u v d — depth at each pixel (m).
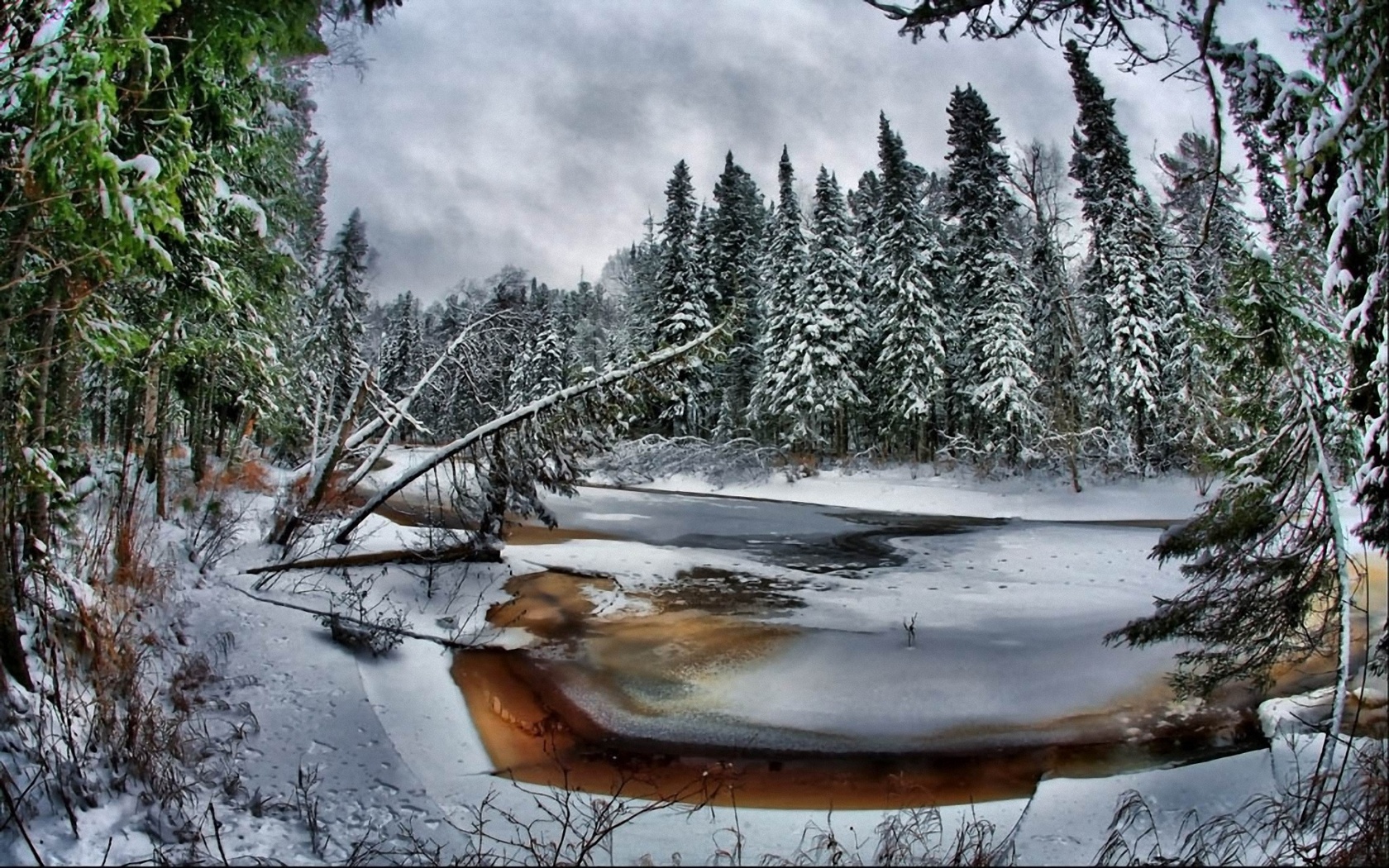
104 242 4.20
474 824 4.89
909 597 11.90
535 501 12.60
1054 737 6.73
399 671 7.86
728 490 31.41
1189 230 14.52
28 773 4.04
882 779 5.99
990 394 27.58
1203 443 22.83
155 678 6.23
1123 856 4.14
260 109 9.84
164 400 11.99
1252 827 4.40
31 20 4.02
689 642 9.54
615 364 12.58
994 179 29.52
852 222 39.78
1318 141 4.63
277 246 13.42
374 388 12.89
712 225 42.00
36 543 5.55
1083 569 14.02
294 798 4.98
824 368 30.75
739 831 4.87
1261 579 6.11
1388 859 3.48
